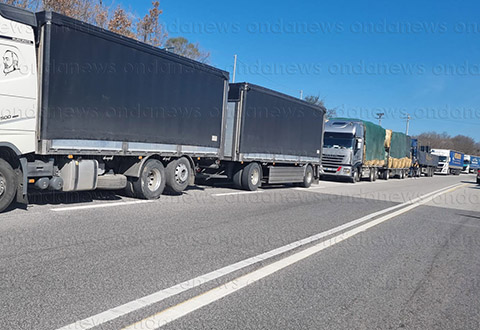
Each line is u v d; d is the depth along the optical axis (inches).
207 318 155.7
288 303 176.9
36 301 158.2
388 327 160.1
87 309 154.6
